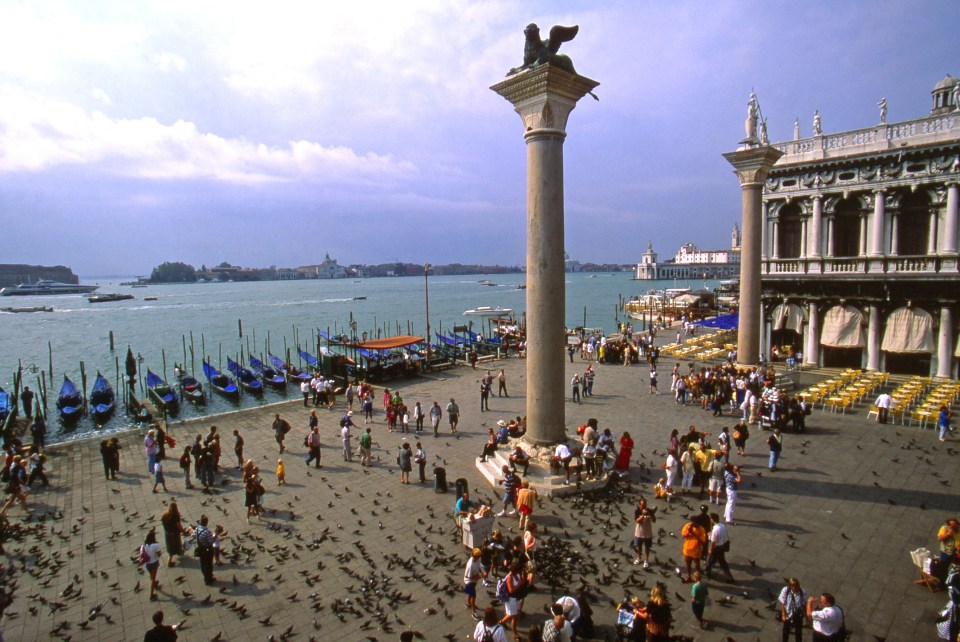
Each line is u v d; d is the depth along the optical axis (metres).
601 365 49.16
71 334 115.12
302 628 13.57
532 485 20.98
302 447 27.62
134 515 20.22
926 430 28.41
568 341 64.00
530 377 22.08
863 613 13.56
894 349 39.22
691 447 21.42
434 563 16.28
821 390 33.88
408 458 22.41
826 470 22.97
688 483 21.02
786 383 35.91
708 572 15.18
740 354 37.62
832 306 42.66
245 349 91.62
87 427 42.94
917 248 39.03
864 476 22.25
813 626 11.55
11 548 17.81
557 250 21.11
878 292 40.03
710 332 76.56
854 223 41.97
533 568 14.45
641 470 23.31
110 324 134.75
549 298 21.20
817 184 42.59
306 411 34.91
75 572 16.31
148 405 46.97
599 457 21.72
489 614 11.00
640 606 12.54
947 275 36.31
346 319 141.62
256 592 15.16
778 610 13.68
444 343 78.00
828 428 28.98
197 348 93.31
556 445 21.91
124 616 14.20
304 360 76.44
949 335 37.22
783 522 18.41
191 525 19.08
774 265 45.28
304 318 146.00
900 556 16.20
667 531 17.89
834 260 42.00
